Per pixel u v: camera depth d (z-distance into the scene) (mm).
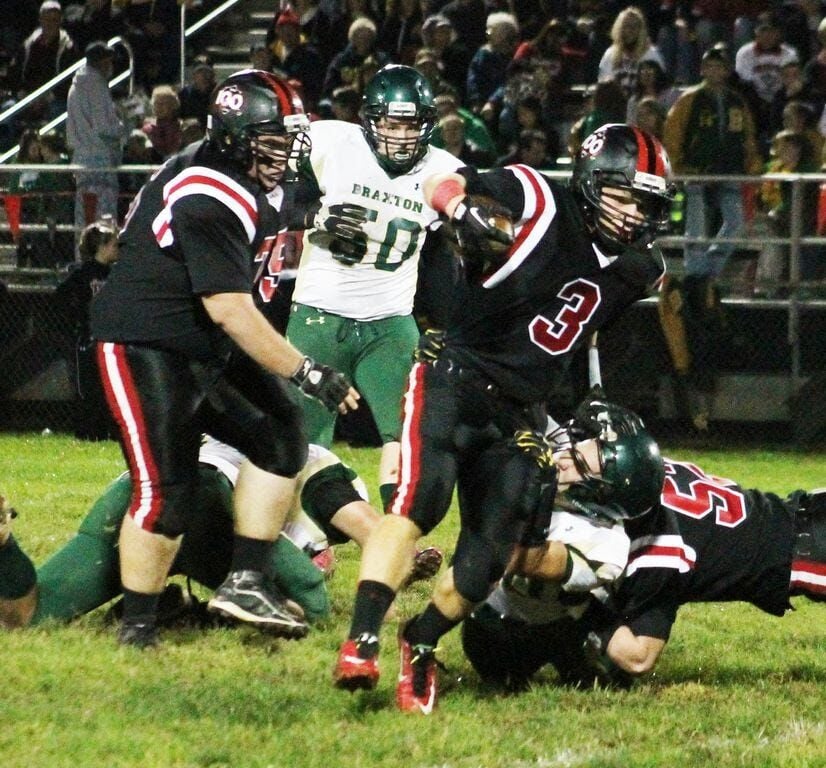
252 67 36719
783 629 15516
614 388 31266
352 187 17109
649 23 35594
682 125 30578
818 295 30312
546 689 12289
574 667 12688
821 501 13234
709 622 15648
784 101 33344
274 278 18062
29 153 33938
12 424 32438
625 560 11898
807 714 11867
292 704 11070
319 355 17328
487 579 11180
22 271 32062
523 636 12398
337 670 10797
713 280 30438
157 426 12273
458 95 33688
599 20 35562
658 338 31094
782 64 33781
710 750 10562
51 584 13117
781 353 30875
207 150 12453
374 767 9922
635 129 11117
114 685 11320
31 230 31891
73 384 32250
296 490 14266
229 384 12758
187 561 13727
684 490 12883
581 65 35594
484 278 10992
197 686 11445
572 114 35031
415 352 11445
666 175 11008
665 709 11750
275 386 12781
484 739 10578
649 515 12344
